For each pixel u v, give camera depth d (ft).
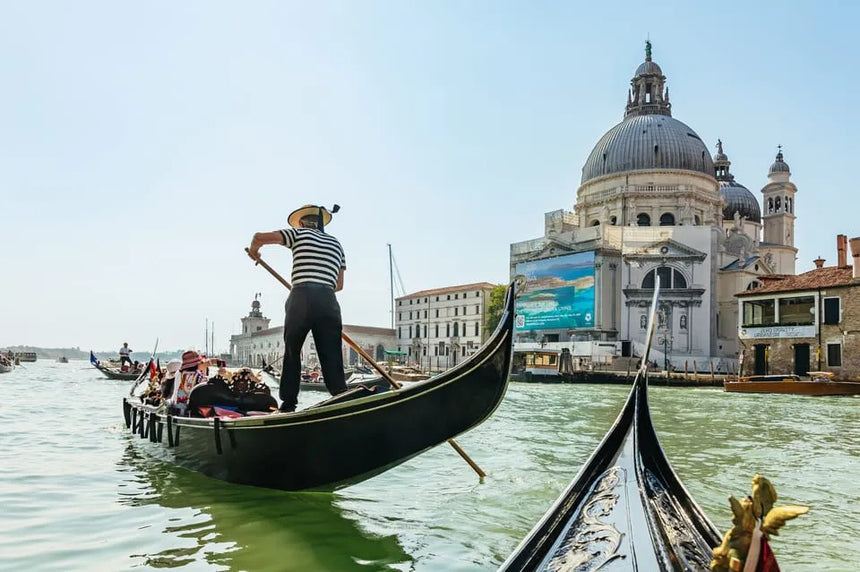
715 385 128.47
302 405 71.46
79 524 17.84
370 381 28.19
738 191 236.84
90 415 49.24
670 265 175.83
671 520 10.16
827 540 17.16
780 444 36.73
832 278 116.47
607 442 13.10
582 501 11.02
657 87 229.45
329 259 22.07
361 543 16.31
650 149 197.77
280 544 16.14
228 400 27.25
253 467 21.48
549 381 146.92
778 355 121.49
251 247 22.18
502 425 47.03
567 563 9.02
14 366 193.98
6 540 16.29
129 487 22.62
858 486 24.27
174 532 17.12
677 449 34.32
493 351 17.60
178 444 26.22
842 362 111.04
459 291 247.29
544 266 192.34
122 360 121.80
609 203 198.59
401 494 22.25
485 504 20.70
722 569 6.72
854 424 49.93
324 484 20.15
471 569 14.46
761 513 6.65
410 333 276.62
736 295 130.11
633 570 8.50
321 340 21.63
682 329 173.37
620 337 177.27
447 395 17.99
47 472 25.27
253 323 356.38
